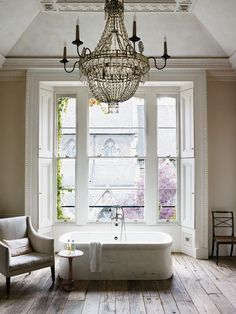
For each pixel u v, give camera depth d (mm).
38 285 4363
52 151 6098
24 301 3857
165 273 4594
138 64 3004
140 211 6168
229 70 5770
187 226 5824
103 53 2941
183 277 4684
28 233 4816
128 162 6203
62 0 4578
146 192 6078
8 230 4633
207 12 4750
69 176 6152
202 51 5480
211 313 3543
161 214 6125
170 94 6191
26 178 5660
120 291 4172
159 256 4598
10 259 4117
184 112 6004
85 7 4695
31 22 5012
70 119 6168
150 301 3861
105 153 6207
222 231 5758
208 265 5227
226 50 5395
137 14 4879
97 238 5562
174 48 5438
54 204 6102
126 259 4605
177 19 4988
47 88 5969
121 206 5980
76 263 4617
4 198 5770
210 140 5840
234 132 5848
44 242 4543
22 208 5754
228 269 5020
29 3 4562
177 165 6137
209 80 5859
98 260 4562
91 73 3059
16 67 5652
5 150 5801
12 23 4816
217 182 5824
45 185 5887
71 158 6129
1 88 5816
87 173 6078
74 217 6121
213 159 5836
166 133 6176
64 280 4559
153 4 4625
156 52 5500
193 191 5719
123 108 6238
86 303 3809
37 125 5715
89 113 6227
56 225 6027
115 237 5555
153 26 5098
